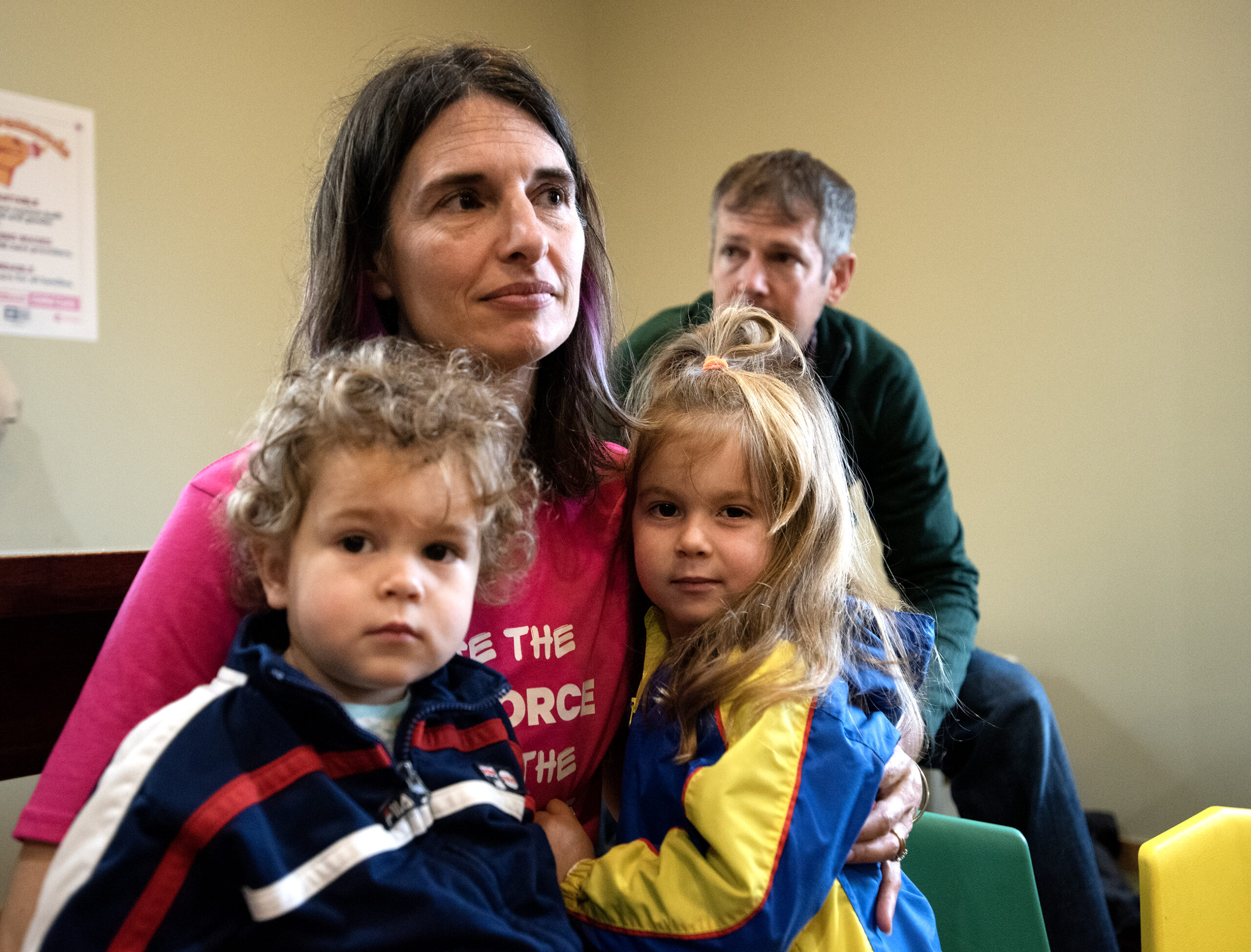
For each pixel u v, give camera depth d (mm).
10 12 2375
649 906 830
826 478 1023
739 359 1113
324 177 1005
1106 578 2713
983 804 2014
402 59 982
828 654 958
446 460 750
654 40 3547
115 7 2549
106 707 735
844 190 2092
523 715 921
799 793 849
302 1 2924
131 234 2607
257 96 2838
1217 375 2531
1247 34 2451
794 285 1967
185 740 676
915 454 2035
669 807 900
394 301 1007
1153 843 1083
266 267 2877
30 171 2428
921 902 1089
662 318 2195
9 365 2410
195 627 768
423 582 731
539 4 3533
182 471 2721
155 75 2629
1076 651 2762
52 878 640
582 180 1042
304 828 680
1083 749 2754
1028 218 2795
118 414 2598
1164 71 2570
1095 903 1934
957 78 2896
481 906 728
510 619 927
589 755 972
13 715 931
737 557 971
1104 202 2674
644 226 3596
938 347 2965
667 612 1006
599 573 1009
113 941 624
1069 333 2742
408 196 926
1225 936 1133
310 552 734
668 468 982
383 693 781
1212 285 2527
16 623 925
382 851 701
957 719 1998
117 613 976
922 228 2977
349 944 665
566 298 957
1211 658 2564
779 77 3244
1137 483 2656
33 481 2453
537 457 1025
